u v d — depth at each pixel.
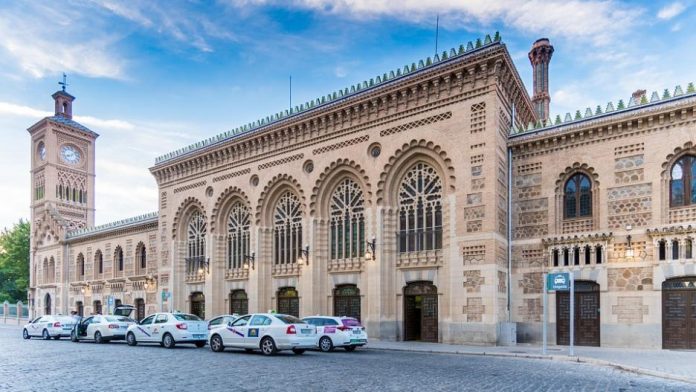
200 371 15.59
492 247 24.78
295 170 33.66
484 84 25.84
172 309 40.91
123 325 29.22
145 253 48.44
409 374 14.76
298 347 20.61
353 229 31.06
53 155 64.69
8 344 28.44
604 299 23.67
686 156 22.56
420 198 28.44
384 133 29.47
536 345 24.75
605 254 23.86
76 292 56.44
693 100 21.94
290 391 11.92
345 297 31.12
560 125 25.88
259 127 35.56
